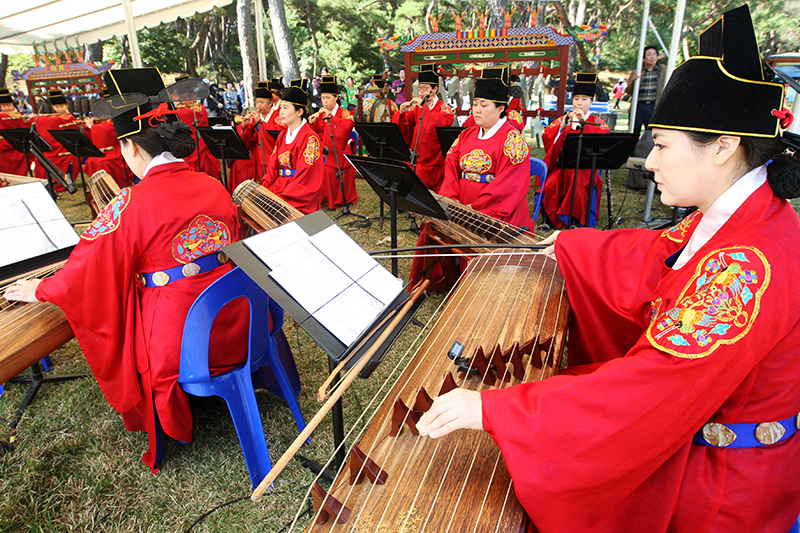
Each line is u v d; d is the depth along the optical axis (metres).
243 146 5.38
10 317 1.83
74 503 1.88
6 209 2.08
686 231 1.36
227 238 1.99
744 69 0.87
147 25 9.58
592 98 5.11
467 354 1.53
